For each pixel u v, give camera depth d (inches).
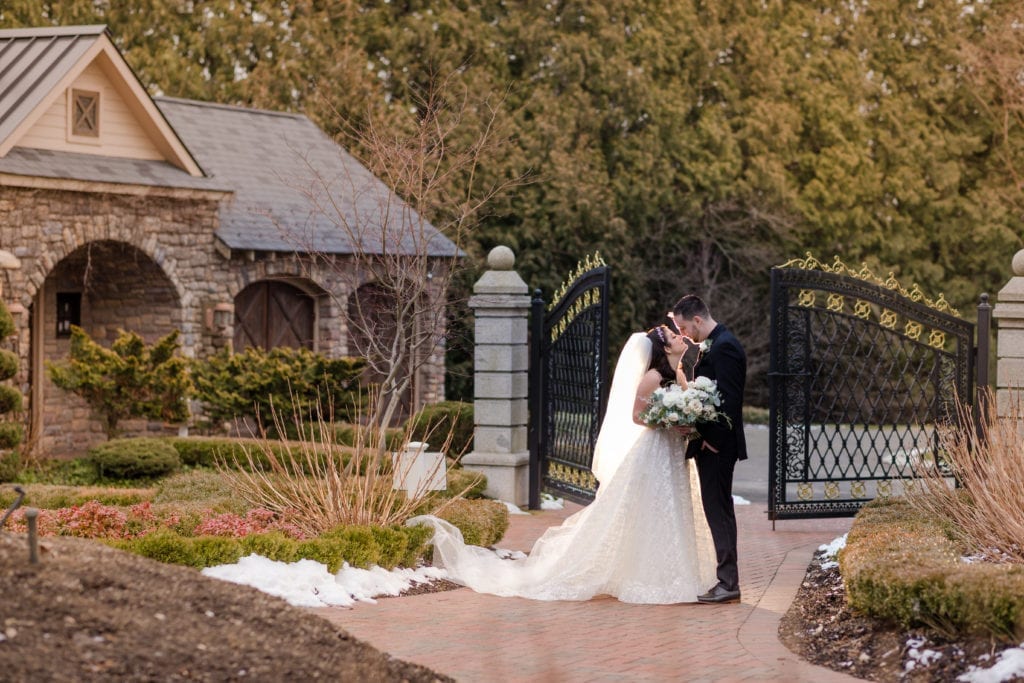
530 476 537.0
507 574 350.6
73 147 716.7
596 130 1263.5
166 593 208.5
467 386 1182.9
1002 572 259.1
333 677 191.5
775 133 1336.1
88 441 795.4
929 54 1398.9
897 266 1357.0
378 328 834.2
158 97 903.1
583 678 245.3
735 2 1376.7
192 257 761.6
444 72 1163.9
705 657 267.6
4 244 664.4
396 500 378.3
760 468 770.2
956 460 350.3
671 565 335.3
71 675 171.2
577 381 518.9
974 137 1382.9
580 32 1270.9
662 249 1299.2
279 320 848.9
